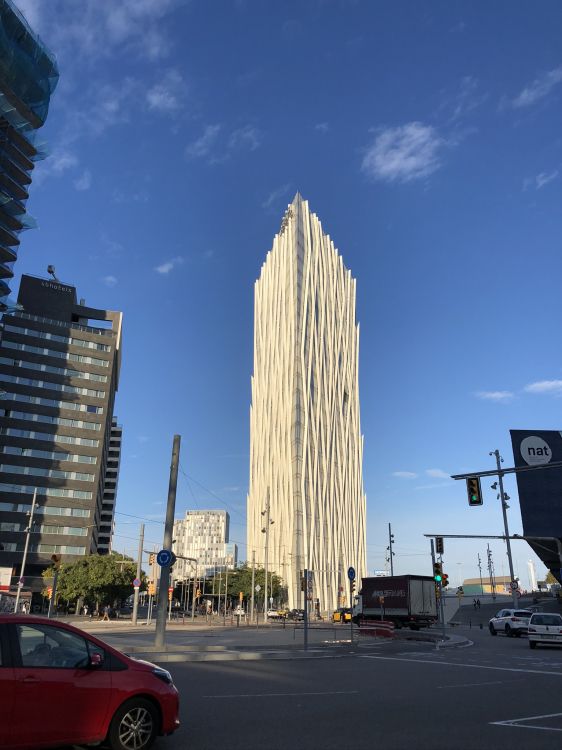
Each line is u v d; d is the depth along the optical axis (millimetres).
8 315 110812
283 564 118625
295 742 7578
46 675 6559
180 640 26922
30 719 6352
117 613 89375
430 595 45156
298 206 143250
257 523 138250
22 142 93812
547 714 9844
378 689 12672
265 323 150625
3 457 102125
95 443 110312
